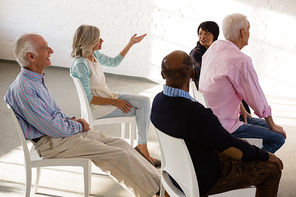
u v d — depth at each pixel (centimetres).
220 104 204
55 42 574
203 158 142
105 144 196
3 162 253
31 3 567
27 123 178
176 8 480
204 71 213
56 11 555
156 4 489
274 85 455
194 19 476
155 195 200
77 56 235
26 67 178
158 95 148
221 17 460
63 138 186
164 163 165
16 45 173
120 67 543
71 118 203
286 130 338
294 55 433
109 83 514
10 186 221
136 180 186
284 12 423
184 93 139
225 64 196
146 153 257
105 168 187
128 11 509
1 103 394
